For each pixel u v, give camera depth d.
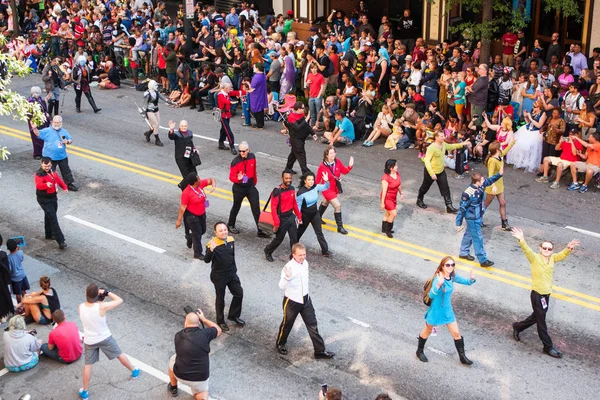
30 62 31.70
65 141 19.00
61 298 14.41
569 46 26.03
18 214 18.12
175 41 28.80
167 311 13.92
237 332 13.18
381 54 24.17
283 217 15.05
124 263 15.67
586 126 19.08
